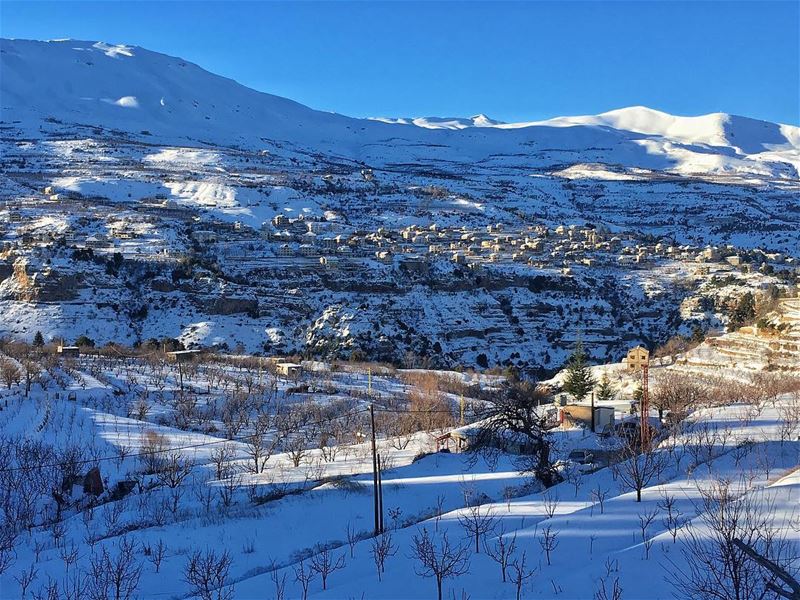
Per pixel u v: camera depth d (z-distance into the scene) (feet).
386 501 137.69
